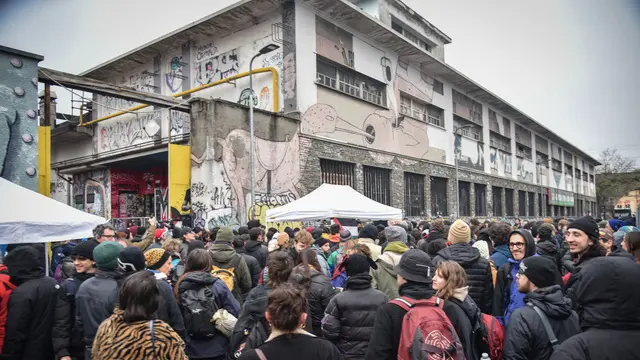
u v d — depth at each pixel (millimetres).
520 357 2627
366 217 8453
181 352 2439
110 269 3545
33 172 9617
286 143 15250
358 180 18156
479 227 9117
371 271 4617
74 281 3754
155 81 19906
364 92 19453
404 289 2842
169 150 13492
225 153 13555
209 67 18062
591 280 1904
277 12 16125
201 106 13656
